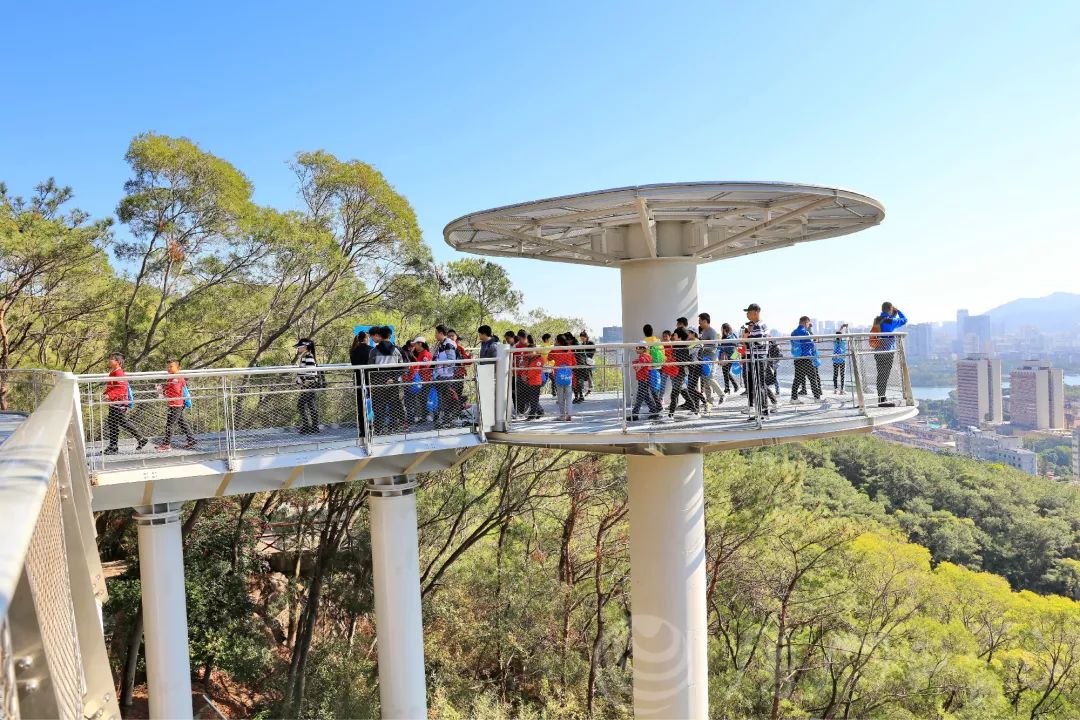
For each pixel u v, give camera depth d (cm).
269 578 2756
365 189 2164
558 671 2398
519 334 1401
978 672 2484
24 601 208
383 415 1109
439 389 1157
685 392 1188
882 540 2864
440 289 2552
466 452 1204
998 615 3109
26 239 1669
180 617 975
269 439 1097
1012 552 5909
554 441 1098
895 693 2425
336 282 2284
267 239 1988
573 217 1251
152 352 2034
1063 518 6425
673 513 1255
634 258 1370
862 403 1166
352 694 2108
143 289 2116
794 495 2178
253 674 2242
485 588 2542
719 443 1245
